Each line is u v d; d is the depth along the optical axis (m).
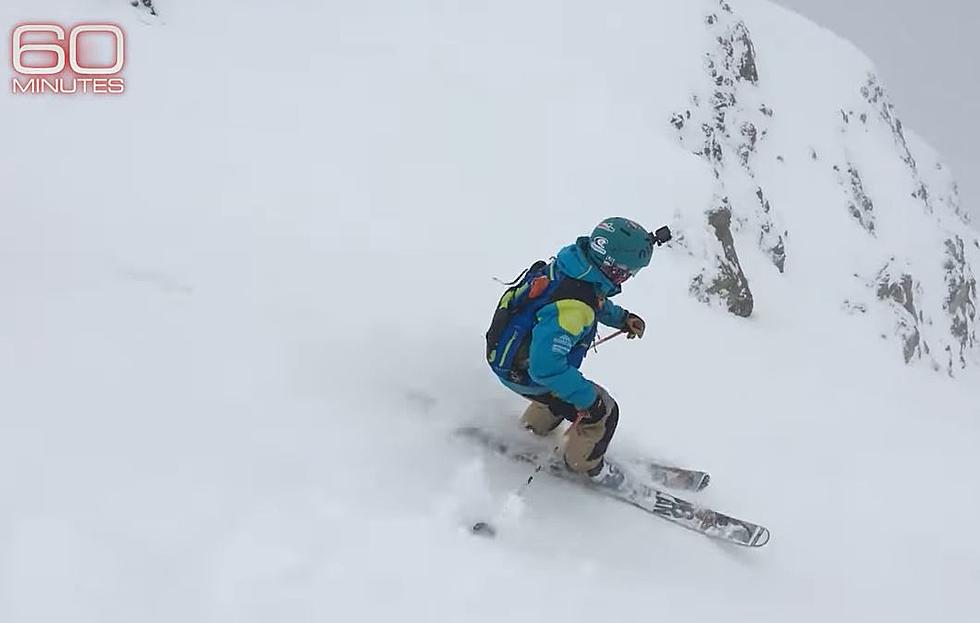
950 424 8.36
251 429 3.73
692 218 8.93
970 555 5.11
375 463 3.77
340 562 3.14
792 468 5.42
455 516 3.61
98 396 3.63
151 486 3.23
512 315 3.90
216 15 8.83
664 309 7.41
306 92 7.99
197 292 4.69
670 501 4.20
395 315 5.09
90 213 5.23
